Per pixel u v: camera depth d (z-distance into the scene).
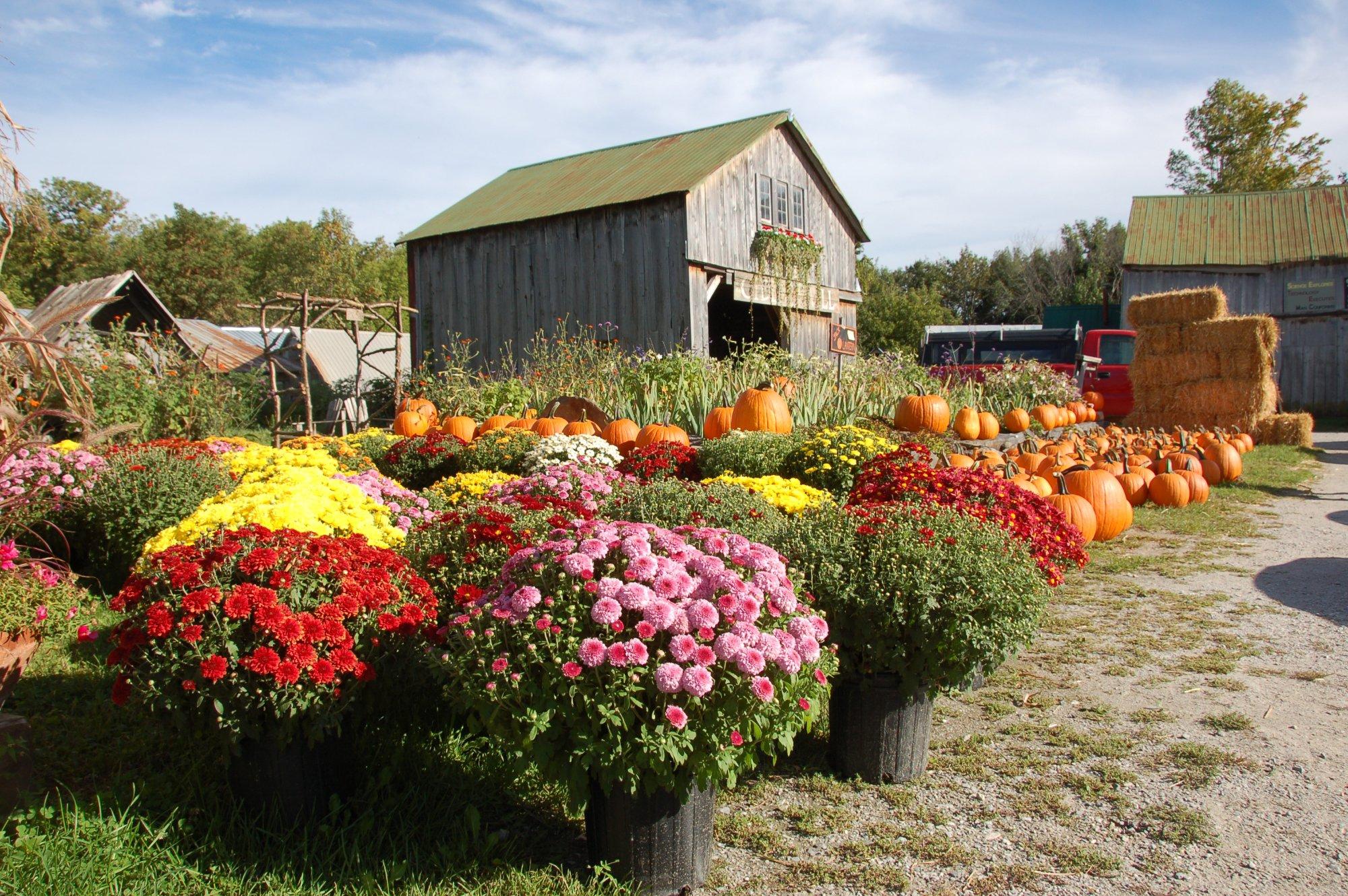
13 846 2.75
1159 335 15.86
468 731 3.71
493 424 11.07
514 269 18.02
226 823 3.03
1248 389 15.04
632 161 18.88
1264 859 3.02
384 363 26.53
